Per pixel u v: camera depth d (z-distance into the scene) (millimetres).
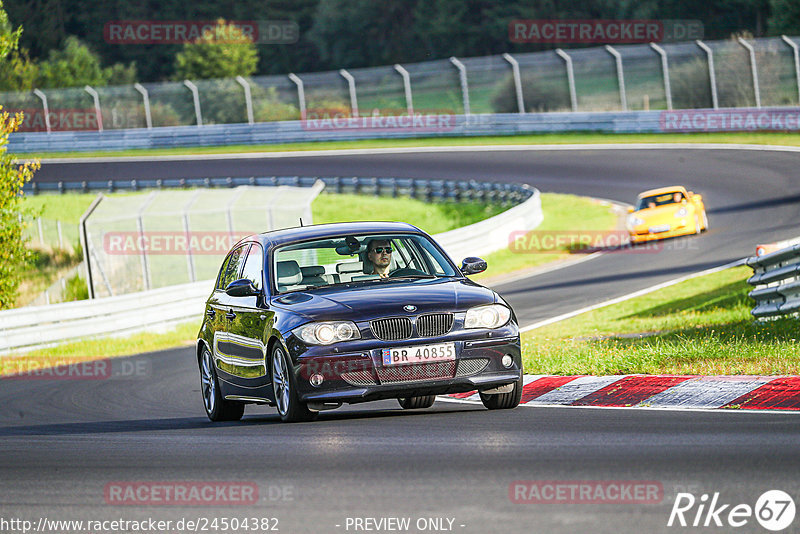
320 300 33219
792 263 49438
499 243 120250
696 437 25234
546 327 66500
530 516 17953
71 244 145750
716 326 52688
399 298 32781
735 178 148500
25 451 31359
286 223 138250
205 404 40750
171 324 86562
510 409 33750
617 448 24188
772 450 22953
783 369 35281
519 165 184500
